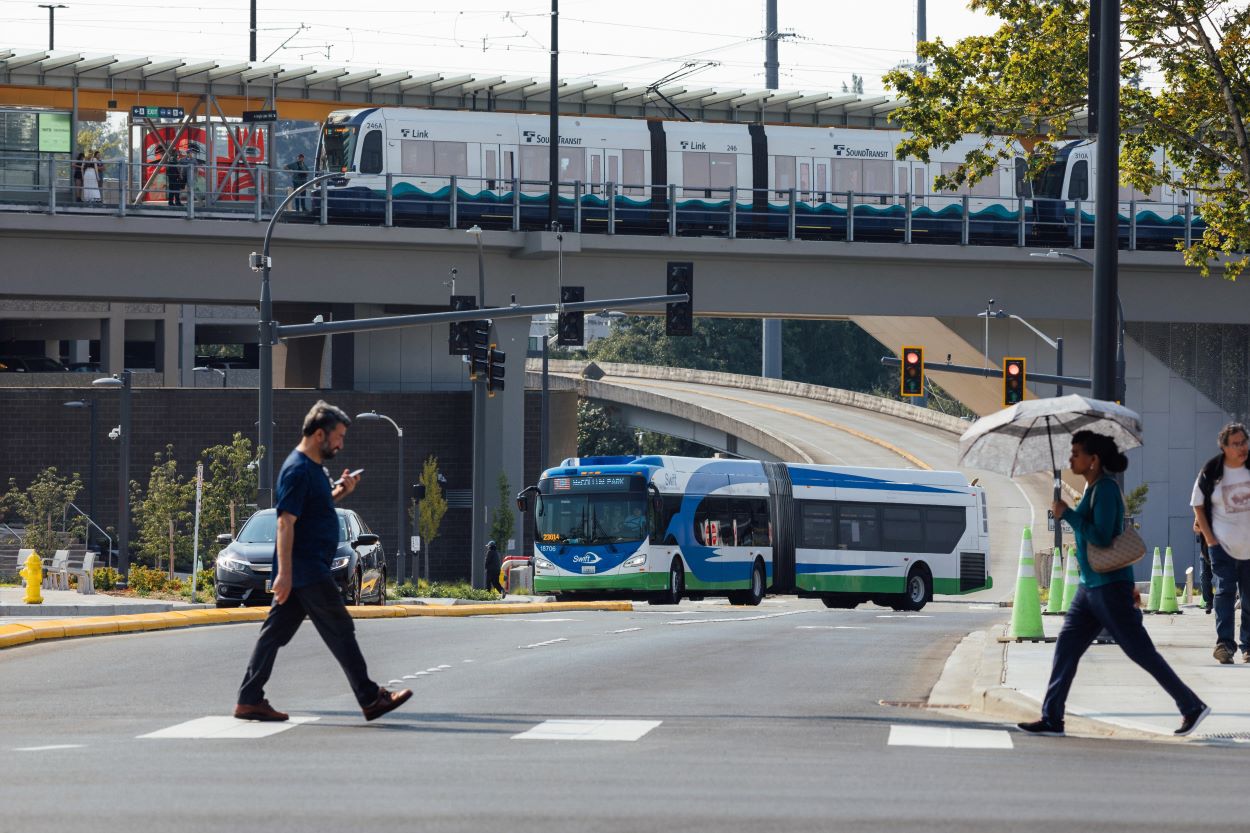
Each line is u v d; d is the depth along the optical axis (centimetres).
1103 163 5444
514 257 16300
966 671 4772
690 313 11625
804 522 12781
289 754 2819
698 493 11919
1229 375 18775
